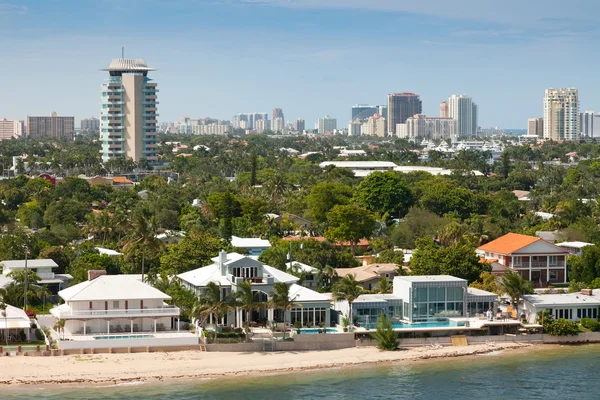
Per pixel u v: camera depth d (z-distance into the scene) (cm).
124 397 15075
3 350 16900
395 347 18375
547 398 15625
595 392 15962
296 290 19338
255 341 17862
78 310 17812
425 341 18812
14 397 14912
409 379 16575
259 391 15638
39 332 18150
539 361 17938
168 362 16912
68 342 17050
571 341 19412
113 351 17262
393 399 15400
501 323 19200
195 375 16375
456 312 19738
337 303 19738
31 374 15962
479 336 19088
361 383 16288
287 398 15288
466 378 16700
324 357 17688
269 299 18225
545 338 19350
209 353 17488
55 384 15638
